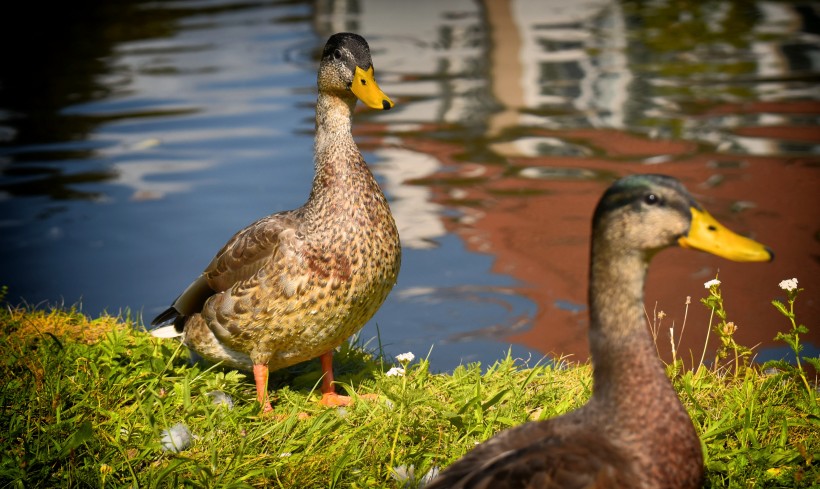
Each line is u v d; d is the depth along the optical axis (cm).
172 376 622
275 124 1644
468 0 2745
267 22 2489
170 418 568
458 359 860
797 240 1108
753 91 1777
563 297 1010
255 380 636
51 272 1095
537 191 1338
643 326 398
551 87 1852
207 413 563
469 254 1138
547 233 1191
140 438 543
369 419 563
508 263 1105
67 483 500
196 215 1260
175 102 1786
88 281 1068
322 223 578
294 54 2120
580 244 1155
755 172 1355
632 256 397
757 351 830
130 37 2347
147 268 1100
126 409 570
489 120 1672
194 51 2180
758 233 1133
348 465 512
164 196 1330
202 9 2683
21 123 1683
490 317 960
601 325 401
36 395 575
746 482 486
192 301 623
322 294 579
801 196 1247
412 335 923
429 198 1326
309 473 510
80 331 718
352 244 578
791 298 561
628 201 395
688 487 397
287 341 595
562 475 372
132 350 649
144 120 1684
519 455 378
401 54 2119
